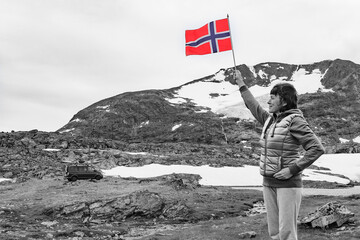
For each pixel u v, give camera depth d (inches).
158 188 1485.0
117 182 1707.7
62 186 1503.4
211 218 1039.6
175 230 765.9
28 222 884.0
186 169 2694.4
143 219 1005.8
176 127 6909.5
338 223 587.2
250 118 7249.0
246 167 3068.4
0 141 3142.2
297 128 201.5
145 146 3976.4
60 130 7677.2
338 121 6963.6
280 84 216.5
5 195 1282.0
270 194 213.8
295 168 196.4
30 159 2568.9
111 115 7667.3
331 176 2827.3
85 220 953.5
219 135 6323.8
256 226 671.8
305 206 1025.5
